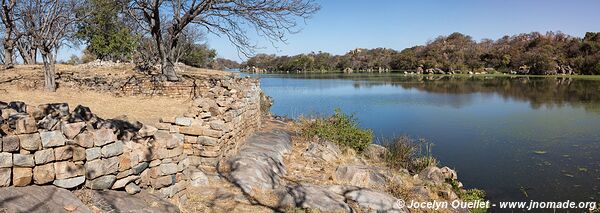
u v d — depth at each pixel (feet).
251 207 17.70
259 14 59.36
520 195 32.14
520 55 311.68
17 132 11.69
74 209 11.60
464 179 36.52
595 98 105.50
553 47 307.99
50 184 12.34
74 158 12.85
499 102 100.42
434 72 322.75
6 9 57.41
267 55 451.12
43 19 57.00
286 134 35.86
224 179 20.16
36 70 67.10
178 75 62.28
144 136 16.15
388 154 38.75
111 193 13.67
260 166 22.63
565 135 55.67
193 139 21.59
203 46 187.62
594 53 267.18
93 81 53.57
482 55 350.64
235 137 25.82
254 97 35.81
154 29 58.49
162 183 15.88
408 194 25.26
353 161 32.48
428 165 37.63
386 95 122.72
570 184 34.68
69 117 14.37
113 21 92.99
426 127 64.18
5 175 11.23
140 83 52.65
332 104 96.17
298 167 26.58
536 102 98.68
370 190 22.54
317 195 20.17
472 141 52.75
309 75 298.35
